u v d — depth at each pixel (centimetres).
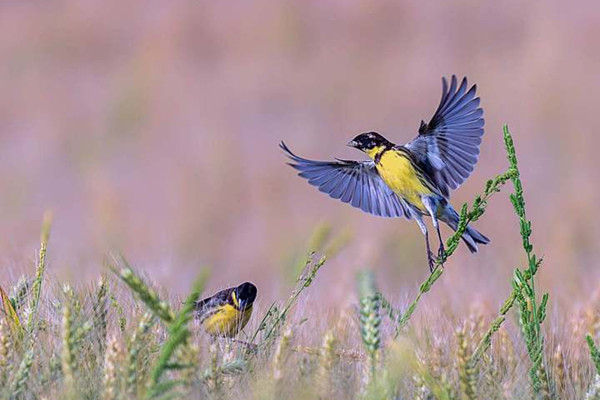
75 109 2839
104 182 1991
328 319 712
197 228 1802
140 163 2331
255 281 1549
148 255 1538
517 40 3231
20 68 3234
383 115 2814
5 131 2659
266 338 634
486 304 801
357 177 883
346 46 3303
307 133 2620
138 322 595
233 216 1920
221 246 1745
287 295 760
